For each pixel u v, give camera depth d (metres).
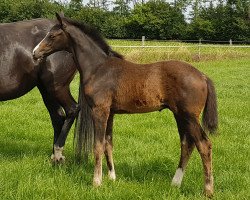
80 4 56.00
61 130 6.37
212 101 4.82
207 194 4.82
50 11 46.91
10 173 5.46
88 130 5.80
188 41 49.19
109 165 5.51
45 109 10.35
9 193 4.82
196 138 4.79
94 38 5.38
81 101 5.81
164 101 4.91
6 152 6.82
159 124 8.99
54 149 6.30
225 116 9.95
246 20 53.97
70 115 6.37
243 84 16.38
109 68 5.20
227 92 14.10
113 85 5.11
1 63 5.95
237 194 4.93
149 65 5.05
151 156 6.60
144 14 55.72
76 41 5.35
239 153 6.84
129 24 55.69
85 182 5.36
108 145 5.48
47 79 6.18
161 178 5.61
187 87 4.71
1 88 6.05
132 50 24.81
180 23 56.34
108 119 5.42
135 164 6.27
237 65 24.95
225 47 33.84
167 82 4.83
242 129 8.59
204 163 4.80
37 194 4.84
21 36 6.11
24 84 6.21
